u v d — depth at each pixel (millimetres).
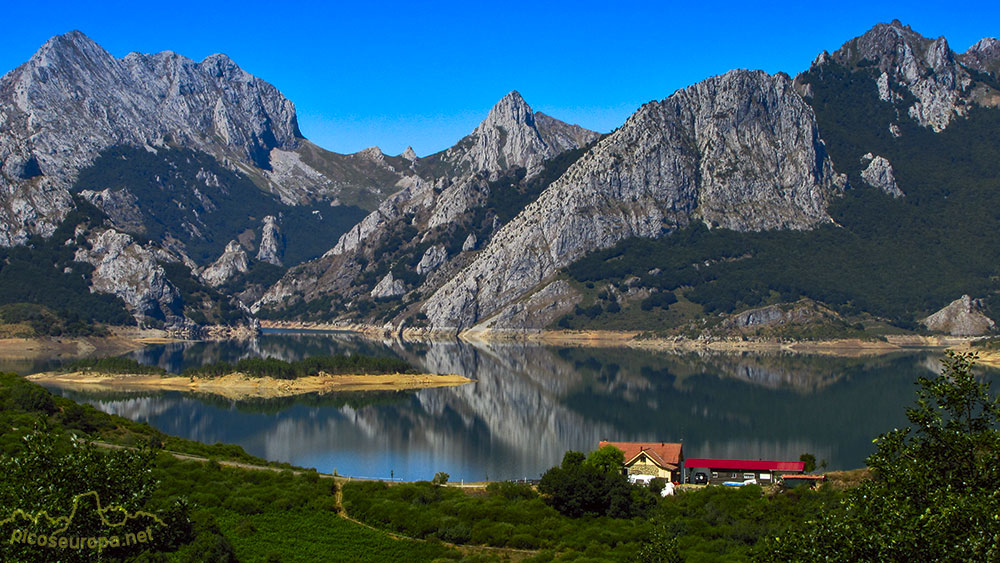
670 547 105812
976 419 68938
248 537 124625
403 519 136125
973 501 61781
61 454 76250
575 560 116625
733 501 146625
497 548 127750
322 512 139625
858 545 62406
